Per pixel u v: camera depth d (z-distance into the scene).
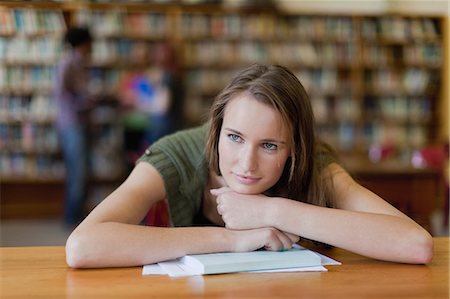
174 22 6.60
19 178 6.26
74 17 6.37
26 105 6.34
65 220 5.57
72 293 0.95
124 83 6.34
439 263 1.20
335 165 1.48
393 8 7.23
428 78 7.21
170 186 1.43
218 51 6.79
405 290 0.98
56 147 6.37
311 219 1.21
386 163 4.34
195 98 6.77
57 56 6.29
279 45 6.91
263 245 1.19
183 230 1.19
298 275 1.08
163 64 5.99
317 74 7.02
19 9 6.23
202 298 0.92
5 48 6.25
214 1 6.66
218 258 1.12
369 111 7.18
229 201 1.25
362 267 1.16
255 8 6.79
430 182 3.90
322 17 6.96
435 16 7.15
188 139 1.50
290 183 1.33
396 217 1.24
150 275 1.07
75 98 5.38
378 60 7.11
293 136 1.25
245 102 1.18
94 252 1.11
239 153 1.21
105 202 1.29
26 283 1.01
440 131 7.25
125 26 6.51
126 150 6.29
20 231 5.30
